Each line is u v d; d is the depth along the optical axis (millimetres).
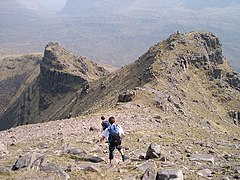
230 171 18547
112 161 20172
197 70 150375
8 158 21250
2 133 38250
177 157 23062
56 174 15336
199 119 82812
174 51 150750
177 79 124312
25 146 27500
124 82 155875
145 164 18344
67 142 28312
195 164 20766
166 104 74125
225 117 126375
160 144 29812
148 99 73375
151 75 120625
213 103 131375
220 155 26250
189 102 109750
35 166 16297
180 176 15266
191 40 165250
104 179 15484
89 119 46281
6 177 14945
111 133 19984
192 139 36875
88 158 20328
